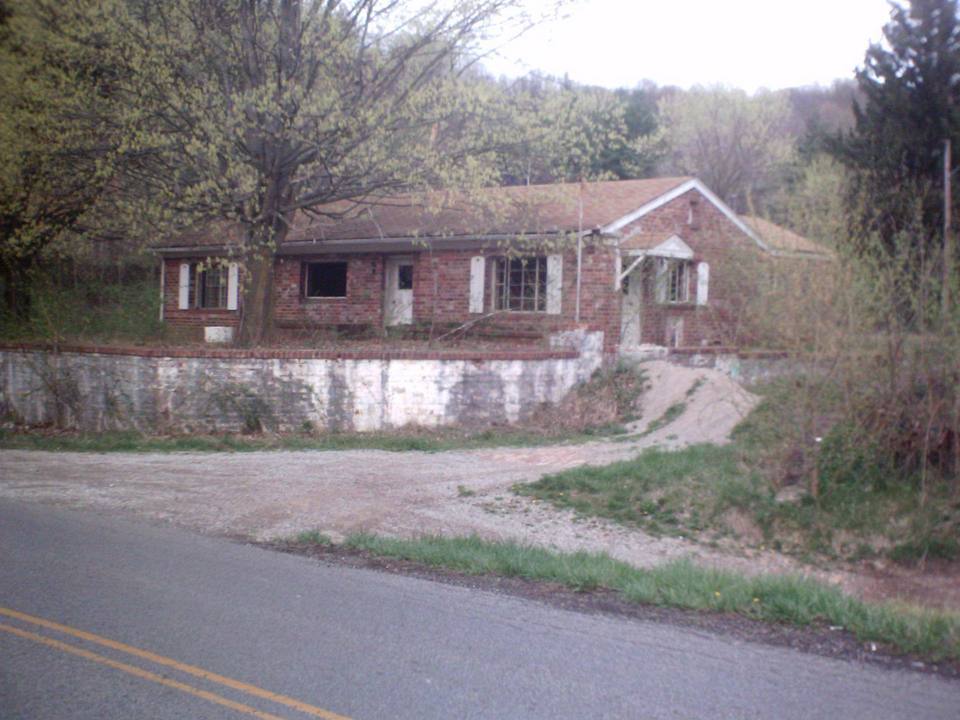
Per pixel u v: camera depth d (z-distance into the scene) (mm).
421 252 23984
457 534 10586
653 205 22547
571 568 8516
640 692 5723
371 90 18250
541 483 12836
